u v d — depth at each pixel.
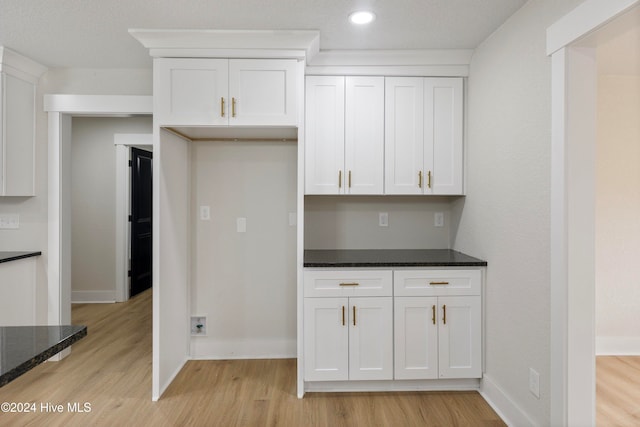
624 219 3.21
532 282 2.01
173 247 2.77
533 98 2.00
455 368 2.55
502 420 2.24
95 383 2.70
